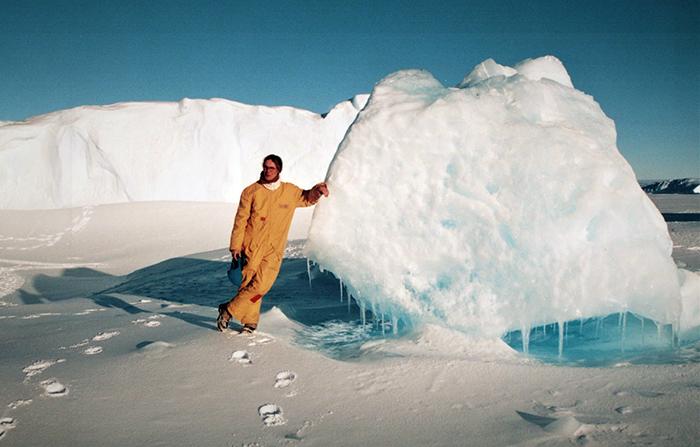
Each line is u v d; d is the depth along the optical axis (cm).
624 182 360
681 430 210
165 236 1869
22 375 298
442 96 386
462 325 361
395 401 259
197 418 241
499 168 361
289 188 385
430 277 374
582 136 374
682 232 1152
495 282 356
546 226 347
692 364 292
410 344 358
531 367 300
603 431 214
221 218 2106
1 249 1678
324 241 387
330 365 311
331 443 215
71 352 347
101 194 2427
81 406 254
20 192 2269
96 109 2566
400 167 377
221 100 2788
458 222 367
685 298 387
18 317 515
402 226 377
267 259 375
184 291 701
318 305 561
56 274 1354
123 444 216
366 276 384
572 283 342
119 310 525
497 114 376
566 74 489
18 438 220
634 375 279
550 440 208
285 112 2917
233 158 2669
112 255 1644
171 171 2545
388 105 392
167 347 342
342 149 390
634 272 344
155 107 2666
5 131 2317
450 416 239
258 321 411
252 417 242
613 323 418
